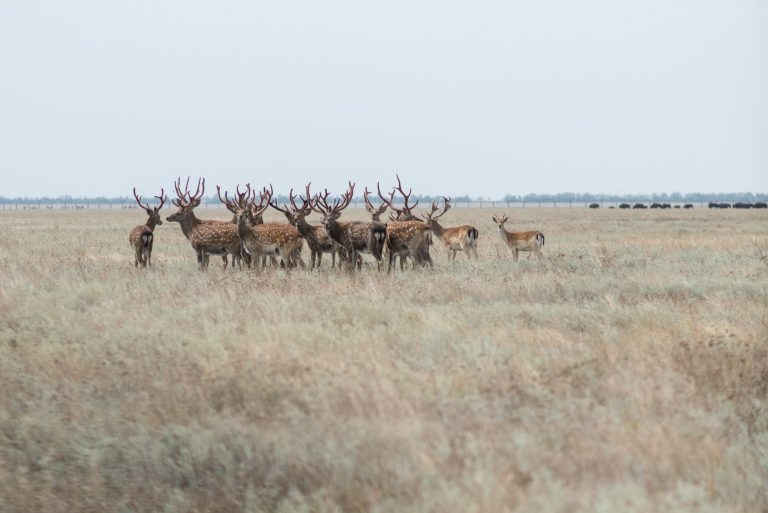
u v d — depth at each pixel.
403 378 27.83
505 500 18.05
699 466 20.11
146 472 22.12
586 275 59.78
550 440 21.84
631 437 21.47
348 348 32.91
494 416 23.80
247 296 47.72
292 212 69.19
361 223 67.06
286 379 28.64
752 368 28.42
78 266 66.06
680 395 25.28
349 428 23.12
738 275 58.94
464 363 29.89
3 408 26.41
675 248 93.88
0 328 39.59
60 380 29.38
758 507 18.48
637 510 17.50
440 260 83.44
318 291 50.12
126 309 44.25
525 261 74.12
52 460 22.91
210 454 22.61
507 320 39.88
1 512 20.09
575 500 17.92
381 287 51.12
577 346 32.88
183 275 59.72
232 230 67.88
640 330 36.22
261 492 20.08
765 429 23.61
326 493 19.34
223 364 30.38
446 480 19.44
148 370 30.23
